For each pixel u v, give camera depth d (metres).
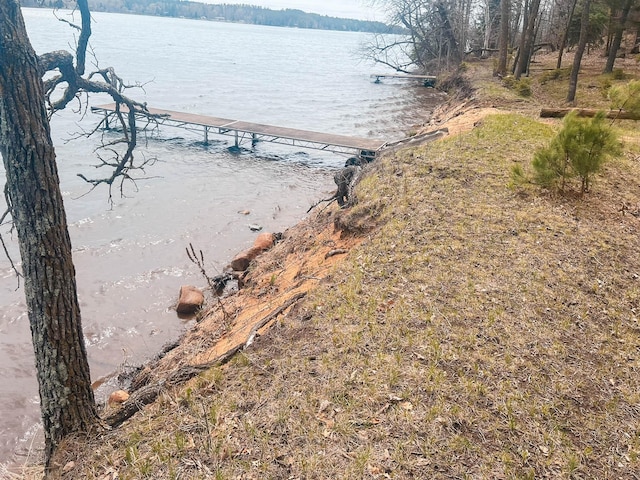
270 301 8.55
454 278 7.06
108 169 20.72
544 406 4.89
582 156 9.48
